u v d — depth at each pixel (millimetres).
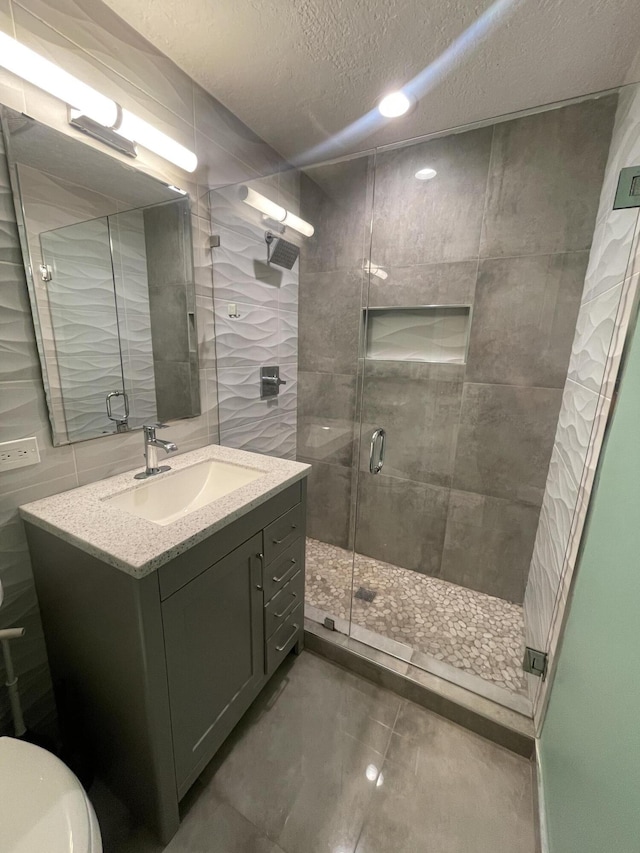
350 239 2016
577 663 951
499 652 1635
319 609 1865
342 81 1365
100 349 1228
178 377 1536
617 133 1337
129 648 878
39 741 1147
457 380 1905
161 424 1485
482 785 1185
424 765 1237
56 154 1031
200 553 975
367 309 2066
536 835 1046
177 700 973
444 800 1140
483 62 1256
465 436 1942
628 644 658
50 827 661
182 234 1459
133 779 1012
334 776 1196
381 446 2174
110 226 1204
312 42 1179
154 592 847
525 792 1168
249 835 1042
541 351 1692
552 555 1457
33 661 1152
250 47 1210
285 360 2199
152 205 1326
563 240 1562
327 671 1590
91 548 871
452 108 1521
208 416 1725
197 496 1482
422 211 1816
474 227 1721
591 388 1218
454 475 2012
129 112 1091
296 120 1621
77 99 984
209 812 1092
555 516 1502
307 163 1989
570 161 1490
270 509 1265
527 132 1535
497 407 1838
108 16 1081
